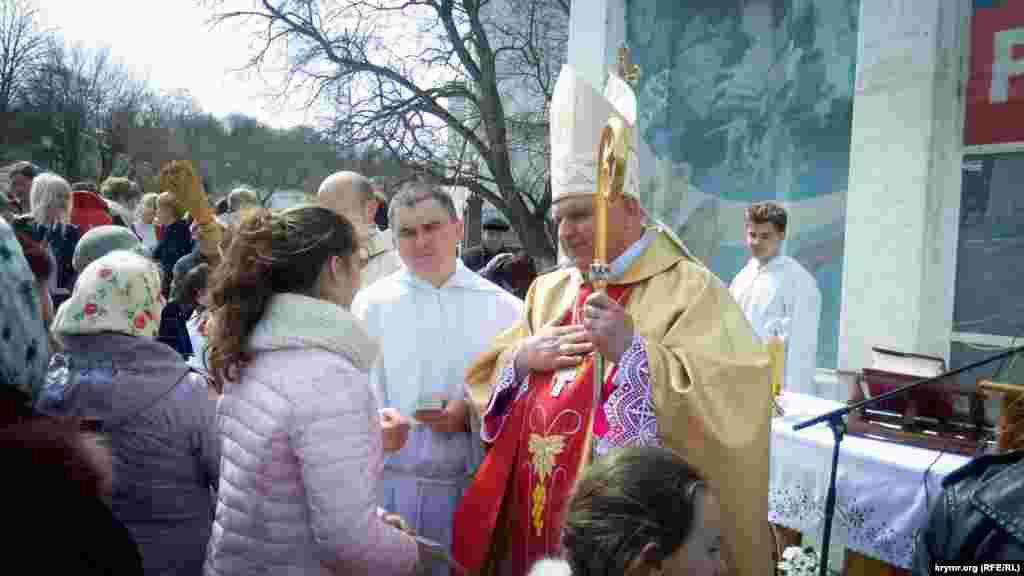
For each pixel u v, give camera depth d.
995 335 5.10
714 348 2.13
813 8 6.72
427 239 2.82
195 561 2.15
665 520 1.31
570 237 2.32
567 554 1.39
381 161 14.70
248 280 1.75
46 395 2.08
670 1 7.70
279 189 15.09
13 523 1.06
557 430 2.24
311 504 1.63
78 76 21.09
